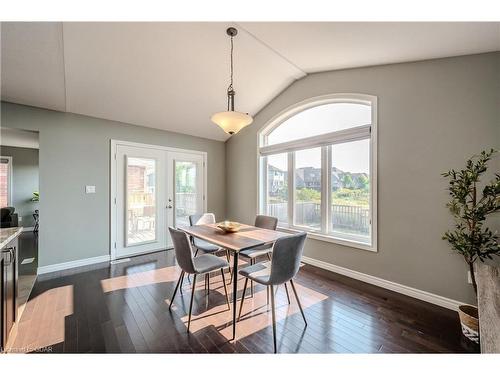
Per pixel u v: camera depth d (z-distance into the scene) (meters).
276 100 3.86
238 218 4.73
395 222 2.49
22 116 2.92
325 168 3.25
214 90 3.35
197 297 2.38
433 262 2.25
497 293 1.33
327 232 3.23
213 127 4.36
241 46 2.52
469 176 1.80
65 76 2.56
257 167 4.25
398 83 2.48
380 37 2.01
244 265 3.36
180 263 1.99
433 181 2.24
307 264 3.36
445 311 2.11
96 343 1.68
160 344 1.67
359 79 2.81
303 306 2.20
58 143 3.15
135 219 3.83
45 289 2.55
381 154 2.60
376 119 2.63
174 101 3.45
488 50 1.95
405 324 1.92
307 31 2.12
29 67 2.32
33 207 5.74
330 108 3.25
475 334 1.61
